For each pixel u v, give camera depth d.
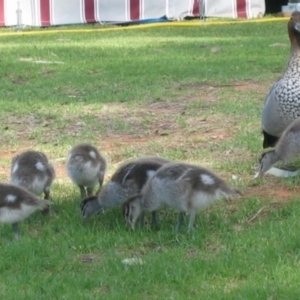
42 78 21.14
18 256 8.77
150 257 8.59
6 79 21.14
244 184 11.34
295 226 9.31
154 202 9.48
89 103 17.61
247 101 17.22
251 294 7.50
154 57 24.27
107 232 9.49
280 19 35.94
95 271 8.28
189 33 31.33
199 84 19.66
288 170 11.84
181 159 12.80
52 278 8.12
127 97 18.09
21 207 9.21
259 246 8.74
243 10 37.34
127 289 7.79
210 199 9.27
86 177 11.04
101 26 35.97
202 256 8.62
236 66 22.14
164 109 16.83
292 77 11.94
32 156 10.77
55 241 9.26
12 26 36.00
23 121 16.09
